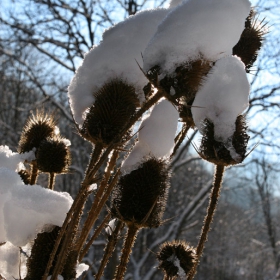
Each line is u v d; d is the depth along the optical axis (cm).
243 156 58
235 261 613
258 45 64
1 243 55
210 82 56
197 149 59
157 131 58
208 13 52
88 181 49
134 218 55
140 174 56
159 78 50
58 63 352
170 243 67
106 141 53
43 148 68
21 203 54
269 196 507
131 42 56
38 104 338
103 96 54
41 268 52
